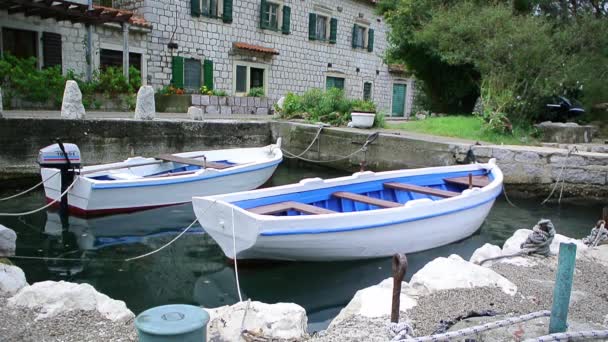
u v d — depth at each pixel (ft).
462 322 11.30
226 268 19.67
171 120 41.04
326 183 22.84
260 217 17.16
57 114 39.42
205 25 63.36
